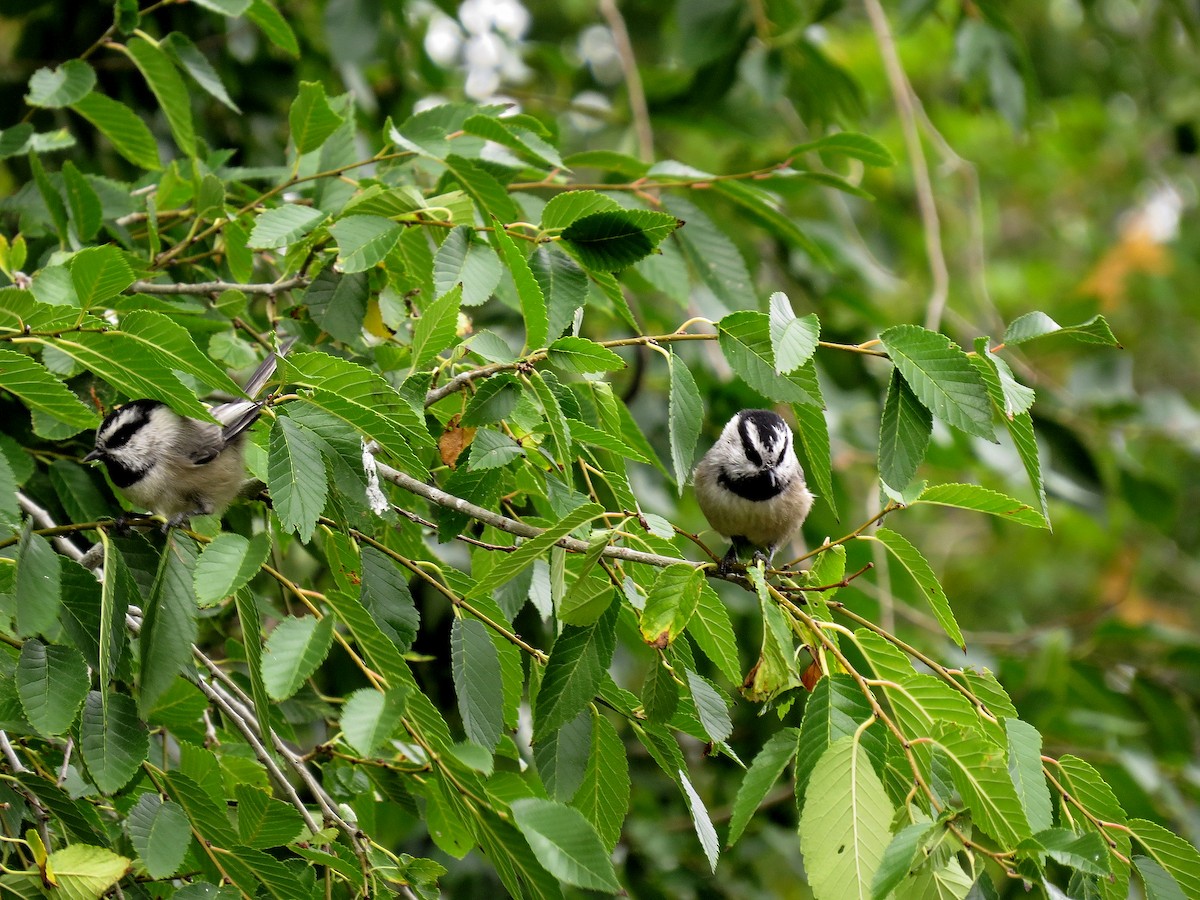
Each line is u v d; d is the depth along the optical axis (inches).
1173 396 709.3
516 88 804.0
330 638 264.2
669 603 280.4
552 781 299.7
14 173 522.9
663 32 798.5
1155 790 578.2
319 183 397.7
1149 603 905.5
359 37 515.8
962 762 261.1
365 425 277.1
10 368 274.4
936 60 932.0
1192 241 971.3
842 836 253.6
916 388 288.7
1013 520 298.2
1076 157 1004.6
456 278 332.5
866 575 622.8
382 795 373.1
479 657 304.8
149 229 402.0
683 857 585.9
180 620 280.8
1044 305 981.2
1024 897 487.2
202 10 550.6
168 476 362.3
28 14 526.9
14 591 271.6
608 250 331.6
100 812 315.6
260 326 460.1
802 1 636.1
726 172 717.9
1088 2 839.7
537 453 336.8
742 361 302.2
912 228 925.2
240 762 331.6
